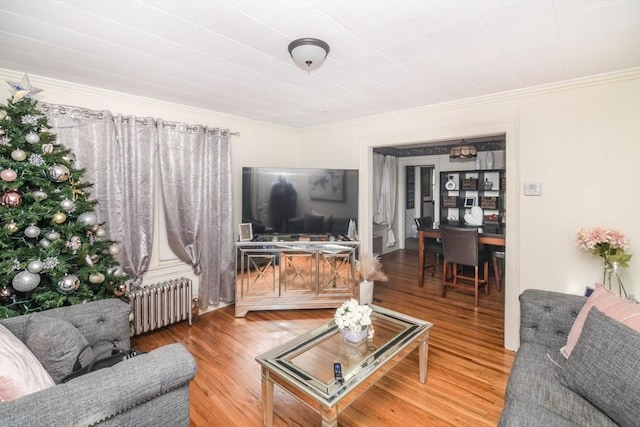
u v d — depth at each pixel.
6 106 2.15
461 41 1.96
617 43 1.96
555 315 1.96
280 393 2.27
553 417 1.33
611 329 1.44
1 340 1.34
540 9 1.60
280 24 1.77
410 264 6.07
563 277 2.67
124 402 1.24
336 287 3.82
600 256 2.42
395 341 2.13
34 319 1.68
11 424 1.01
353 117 3.98
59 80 2.65
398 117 3.67
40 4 1.57
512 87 2.79
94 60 2.26
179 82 2.72
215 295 3.72
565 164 2.63
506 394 1.63
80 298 2.26
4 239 2.04
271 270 3.69
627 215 2.39
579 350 1.53
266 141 4.35
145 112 3.18
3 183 2.01
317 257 3.76
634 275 2.38
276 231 3.89
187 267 3.63
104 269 2.44
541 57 2.17
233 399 2.18
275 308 3.70
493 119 2.98
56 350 1.51
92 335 1.97
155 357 1.40
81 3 1.57
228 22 1.75
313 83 2.73
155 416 1.37
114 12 1.65
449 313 3.72
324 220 3.98
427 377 2.44
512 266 2.88
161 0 1.54
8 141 2.10
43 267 2.07
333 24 1.76
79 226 2.32
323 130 4.43
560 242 2.67
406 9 1.61
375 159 6.39
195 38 1.94
